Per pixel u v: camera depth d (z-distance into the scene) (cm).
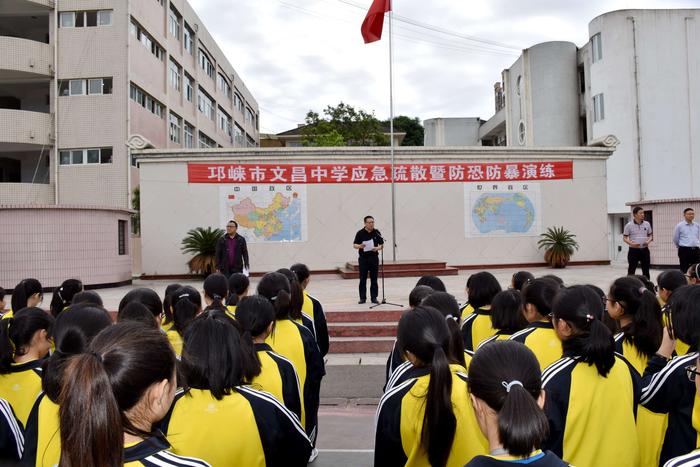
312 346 352
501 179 1570
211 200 1480
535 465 142
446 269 1432
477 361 160
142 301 355
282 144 4119
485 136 3566
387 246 1539
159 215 1465
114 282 1332
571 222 1587
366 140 3238
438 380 200
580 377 220
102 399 124
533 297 302
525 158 1577
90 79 1975
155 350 140
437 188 1554
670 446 227
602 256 1595
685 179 2295
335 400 575
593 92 2461
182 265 1468
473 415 209
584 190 1594
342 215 1523
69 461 121
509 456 144
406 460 217
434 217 1552
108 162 1975
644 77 2289
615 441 215
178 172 1472
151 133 2183
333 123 3183
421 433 205
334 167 1523
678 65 2305
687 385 219
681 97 2298
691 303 230
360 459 411
